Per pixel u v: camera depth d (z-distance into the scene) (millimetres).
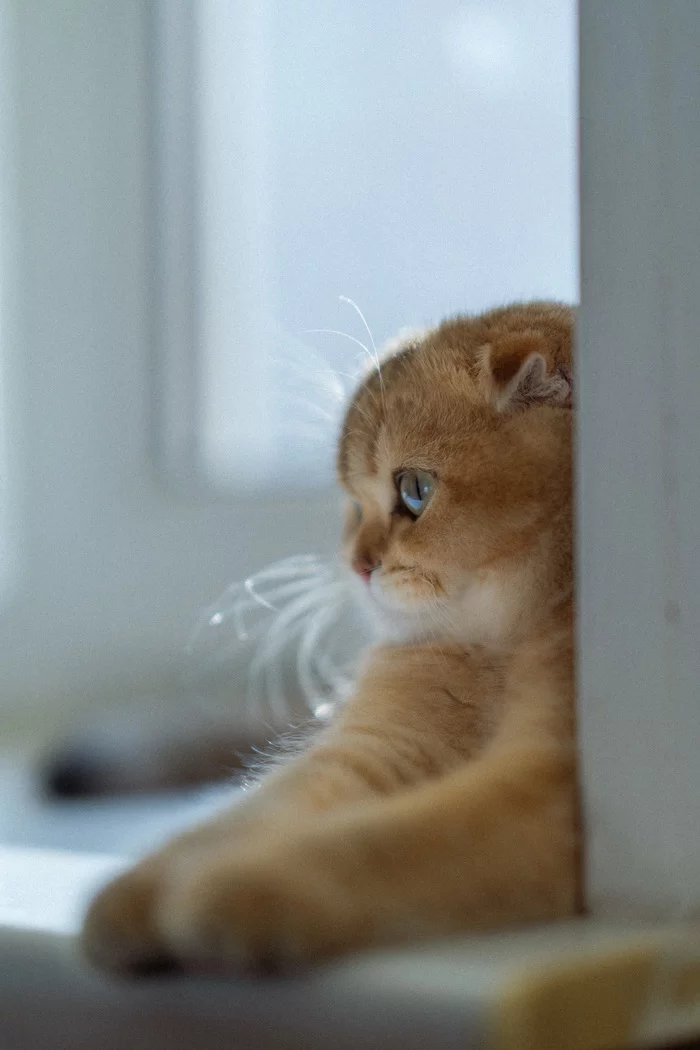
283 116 1740
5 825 1270
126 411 1881
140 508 1870
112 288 1879
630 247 807
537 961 758
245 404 1816
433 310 1562
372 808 825
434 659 947
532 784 835
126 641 1870
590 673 817
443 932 799
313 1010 759
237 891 771
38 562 1893
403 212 1606
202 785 1375
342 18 1673
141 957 788
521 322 995
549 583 932
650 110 804
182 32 1821
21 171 1891
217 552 1803
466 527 949
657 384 803
